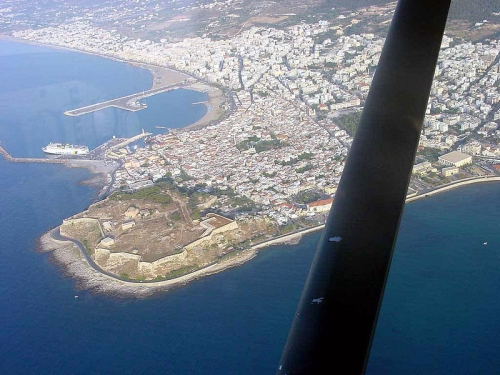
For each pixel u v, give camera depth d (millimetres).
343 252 2350
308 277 2311
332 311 2162
